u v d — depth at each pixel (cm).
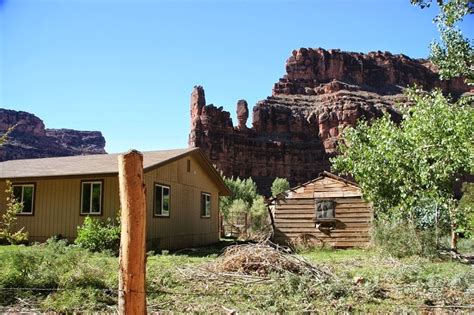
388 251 1658
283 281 926
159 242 2027
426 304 796
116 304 790
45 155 13938
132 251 422
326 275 995
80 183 1975
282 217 2309
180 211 2283
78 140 17012
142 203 428
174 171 2230
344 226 2192
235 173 9681
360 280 954
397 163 933
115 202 1889
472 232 881
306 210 2278
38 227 2030
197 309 763
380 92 11644
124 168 425
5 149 12688
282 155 10019
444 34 945
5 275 843
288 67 11756
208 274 1045
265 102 10650
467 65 949
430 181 871
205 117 9656
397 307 756
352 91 11100
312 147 10119
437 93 945
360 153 1150
